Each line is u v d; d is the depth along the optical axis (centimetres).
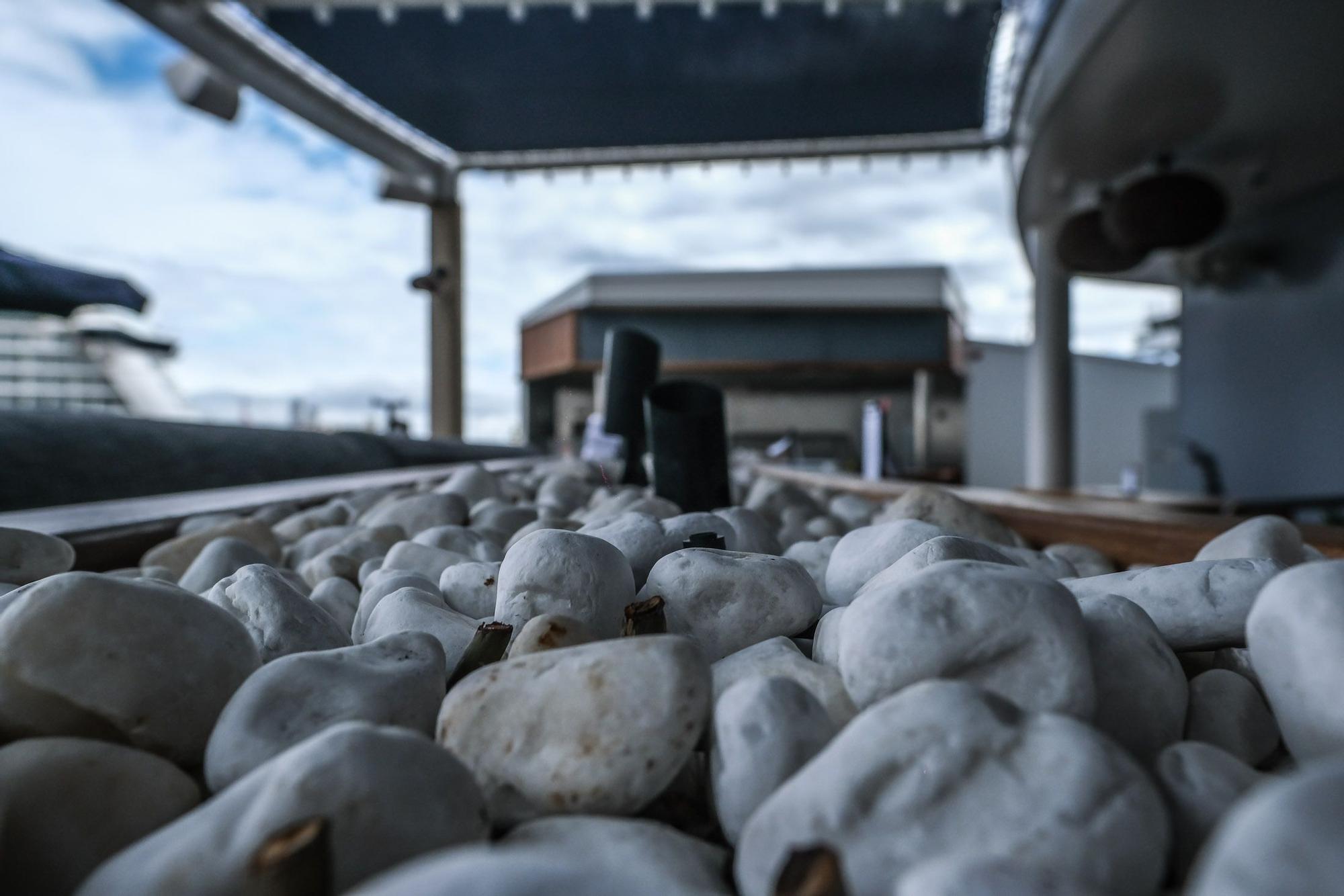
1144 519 158
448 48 689
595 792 54
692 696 56
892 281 1223
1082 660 56
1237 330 859
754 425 1322
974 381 1596
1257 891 29
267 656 77
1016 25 589
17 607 62
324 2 613
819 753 53
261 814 44
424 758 48
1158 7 402
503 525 159
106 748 55
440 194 954
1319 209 741
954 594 58
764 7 612
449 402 954
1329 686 51
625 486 280
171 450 309
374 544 140
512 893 30
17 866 49
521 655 65
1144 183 570
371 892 32
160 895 41
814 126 849
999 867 35
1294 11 403
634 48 687
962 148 881
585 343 1215
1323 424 754
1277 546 101
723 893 46
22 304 393
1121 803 43
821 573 111
